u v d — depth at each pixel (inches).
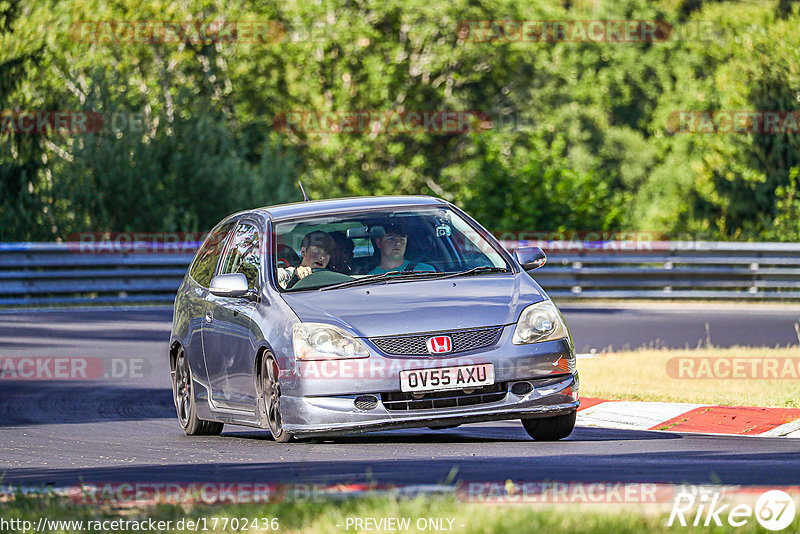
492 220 4352.9
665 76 7726.4
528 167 4367.6
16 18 4532.5
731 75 4505.4
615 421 1408.7
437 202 1326.3
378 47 6250.0
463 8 6338.6
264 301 1203.2
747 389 1553.9
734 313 2942.9
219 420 1298.0
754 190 4478.3
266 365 1167.6
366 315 1131.3
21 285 3282.5
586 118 7559.1
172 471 1013.8
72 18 4879.4
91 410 1620.3
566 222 4323.3
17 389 1833.2
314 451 1107.9
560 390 1141.1
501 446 1141.1
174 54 5305.1
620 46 7701.8
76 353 2226.9
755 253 3415.4
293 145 5964.6
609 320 2770.7
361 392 1099.3
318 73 6077.8
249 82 5925.2
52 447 1267.2
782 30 4448.8
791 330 2536.9
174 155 4183.1
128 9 5191.9
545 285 3430.1
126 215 4008.4
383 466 988.6
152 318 2876.5
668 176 6648.6
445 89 6348.4
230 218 1419.8
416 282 1194.6
